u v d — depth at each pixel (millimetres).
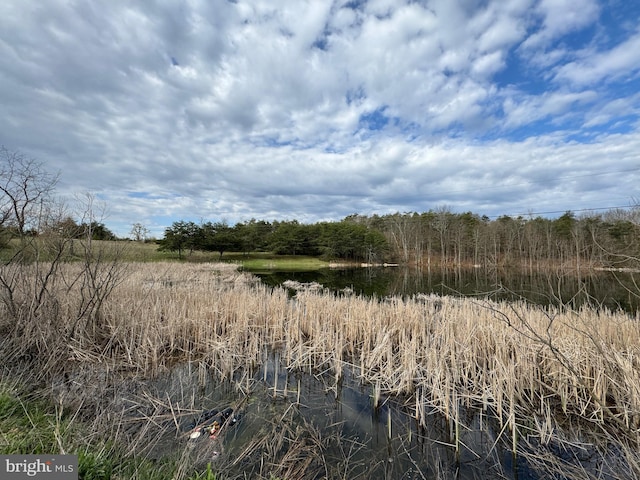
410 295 19344
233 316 9484
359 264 54125
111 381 5836
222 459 3791
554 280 24406
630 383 4375
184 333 8070
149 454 3771
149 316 8508
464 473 3797
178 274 22703
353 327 8734
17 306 7258
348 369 7031
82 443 3396
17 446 3051
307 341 8250
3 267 7160
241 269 38969
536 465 3930
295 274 35125
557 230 43469
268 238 57344
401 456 4086
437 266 52438
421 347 7266
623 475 3631
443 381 5660
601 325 7086
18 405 4066
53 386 5094
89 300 7844
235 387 5953
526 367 5730
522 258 46562
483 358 6668
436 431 4699
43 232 7117
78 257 7730
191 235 44594
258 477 3496
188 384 6000
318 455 4020
